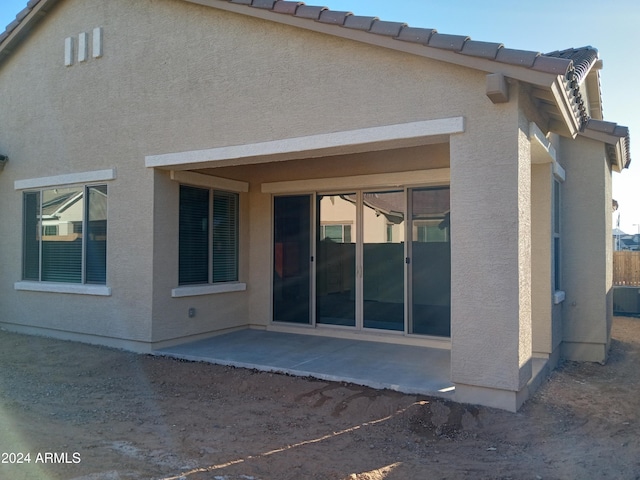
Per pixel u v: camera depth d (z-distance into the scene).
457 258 6.09
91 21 9.97
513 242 5.79
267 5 7.25
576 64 7.56
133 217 9.20
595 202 9.25
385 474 4.59
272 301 10.73
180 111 8.59
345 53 6.85
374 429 5.66
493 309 5.91
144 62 9.12
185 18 8.57
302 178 10.24
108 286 9.54
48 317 10.59
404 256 9.32
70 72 10.27
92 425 5.82
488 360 5.95
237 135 7.91
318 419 5.98
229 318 10.45
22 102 11.21
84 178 9.89
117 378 7.75
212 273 10.17
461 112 6.08
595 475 4.64
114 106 9.54
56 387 7.34
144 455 4.96
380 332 9.54
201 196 10.01
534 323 8.12
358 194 9.86
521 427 5.57
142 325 9.04
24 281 11.15
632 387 7.57
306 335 10.19
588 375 8.24
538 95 6.30
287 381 7.17
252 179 10.84
